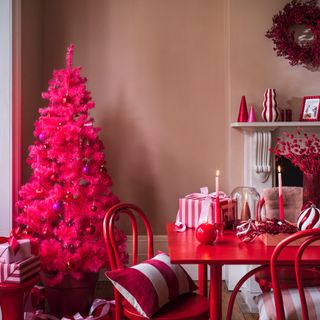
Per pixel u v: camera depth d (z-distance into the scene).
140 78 4.27
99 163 3.30
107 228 2.44
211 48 4.26
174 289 2.28
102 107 4.27
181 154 4.29
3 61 3.31
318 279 2.58
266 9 3.95
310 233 1.90
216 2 4.26
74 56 4.25
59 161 3.18
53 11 4.25
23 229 3.30
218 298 2.18
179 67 4.27
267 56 3.95
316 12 3.77
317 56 3.78
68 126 3.19
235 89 3.97
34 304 3.19
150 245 2.71
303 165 2.84
